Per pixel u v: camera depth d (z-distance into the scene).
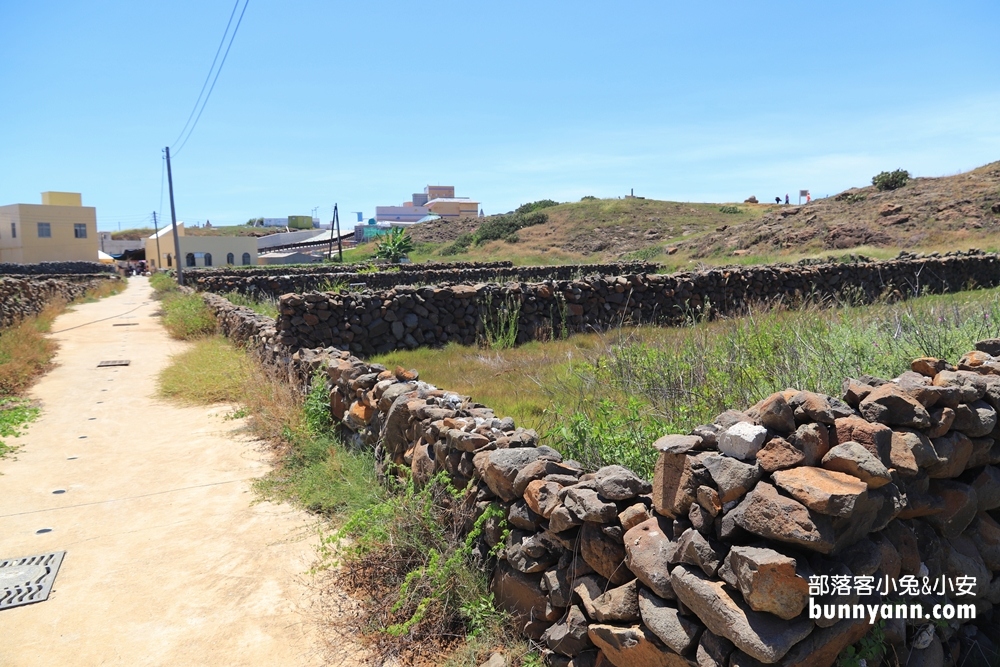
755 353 5.84
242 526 4.58
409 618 3.37
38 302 19.59
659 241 54.12
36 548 4.28
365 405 5.39
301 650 3.21
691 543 2.32
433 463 4.11
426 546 3.75
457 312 11.40
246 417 7.34
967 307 7.30
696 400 5.05
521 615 3.15
